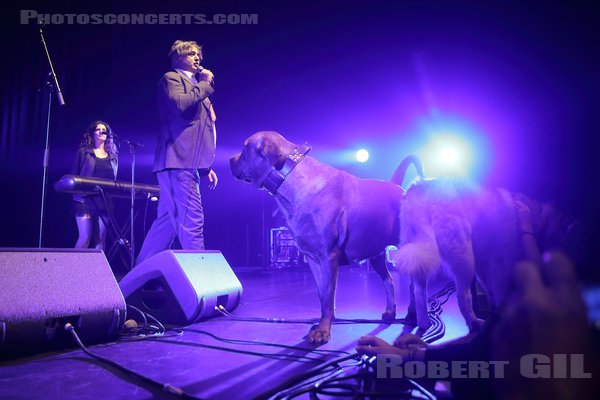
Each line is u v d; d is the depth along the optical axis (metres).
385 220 3.00
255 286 6.33
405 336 1.95
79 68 7.22
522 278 0.98
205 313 3.22
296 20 9.27
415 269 2.51
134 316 3.25
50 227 6.82
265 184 2.89
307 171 2.83
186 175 3.70
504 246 1.64
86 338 2.45
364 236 2.92
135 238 6.67
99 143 4.98
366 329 2.90
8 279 2.16
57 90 4.04
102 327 2.51
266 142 2.85
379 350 1.76
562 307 0.92
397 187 3.25
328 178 2.84
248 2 8.84
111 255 5.07
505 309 1.07
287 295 5.13
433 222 2.52
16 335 2.09
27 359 2.17
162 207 3.87
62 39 7.01
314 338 2.52
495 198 1.74
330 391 1.61
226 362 2.09
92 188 4.50
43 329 2.21
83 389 1.69
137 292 3.28
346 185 2.92
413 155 3.49
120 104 7.84
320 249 2.78
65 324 2.35
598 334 0.90
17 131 6.57
